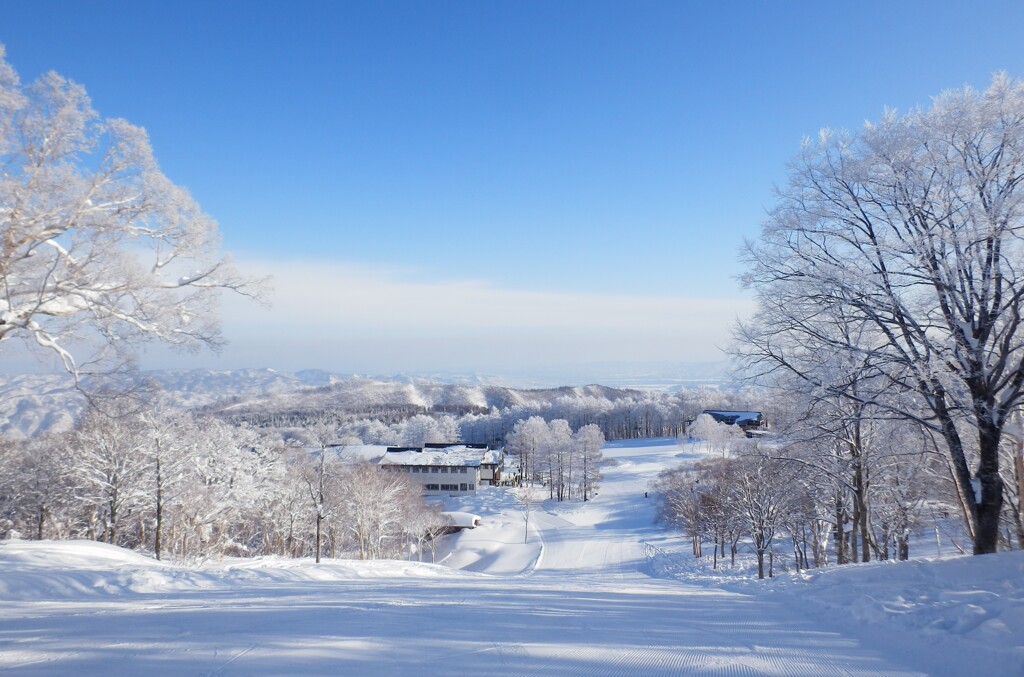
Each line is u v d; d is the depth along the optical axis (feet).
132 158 52.24
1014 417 47.80
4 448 120.47
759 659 19.80
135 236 54.39
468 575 93.66
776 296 48.08
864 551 64.18
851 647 21.91
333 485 151.94
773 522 93.61
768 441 57.62
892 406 42.16
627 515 246.27
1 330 47.75
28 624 23.45
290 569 64.95
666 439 465.47
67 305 51.39
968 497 41.47
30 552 58.23
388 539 179.83
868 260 43.86
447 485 302.25
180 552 116.26
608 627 24.41
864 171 44.11
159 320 55.52
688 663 18.99
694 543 153.07
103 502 112.06
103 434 106.93
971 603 26.78
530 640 21.30
